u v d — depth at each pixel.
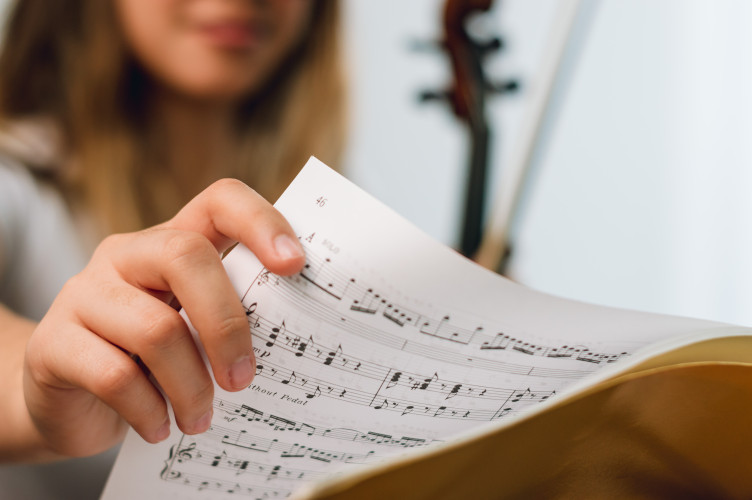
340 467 0.55
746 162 1.47
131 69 0.91
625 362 0.48
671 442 0.54
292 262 0.53
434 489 0.44
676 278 1.50
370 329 0.54
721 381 0.49
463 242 0.89
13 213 0.84
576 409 0.45
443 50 0.91
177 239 0.55
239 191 0.56
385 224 0.53
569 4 0.85
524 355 0.55
